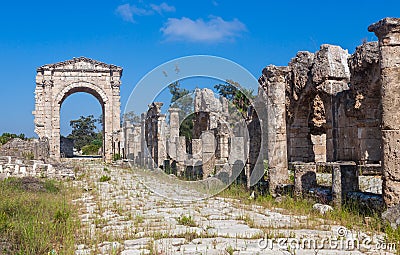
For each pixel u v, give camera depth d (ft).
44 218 42.47
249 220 43.39
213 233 37.65
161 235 36.91
